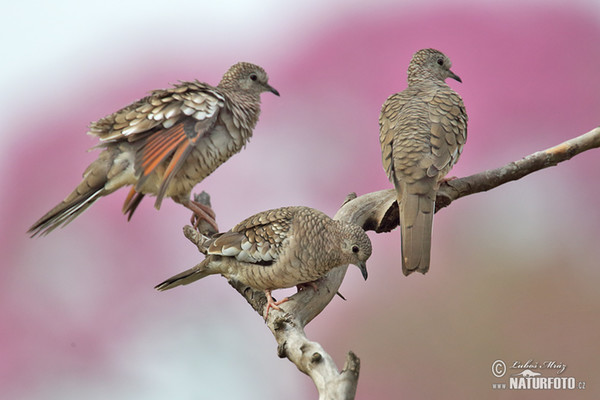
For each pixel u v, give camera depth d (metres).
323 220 8.96
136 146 10.85
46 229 10.76
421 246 9.41
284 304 9.02
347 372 7.00
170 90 11.09
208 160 11.24
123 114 10.92
